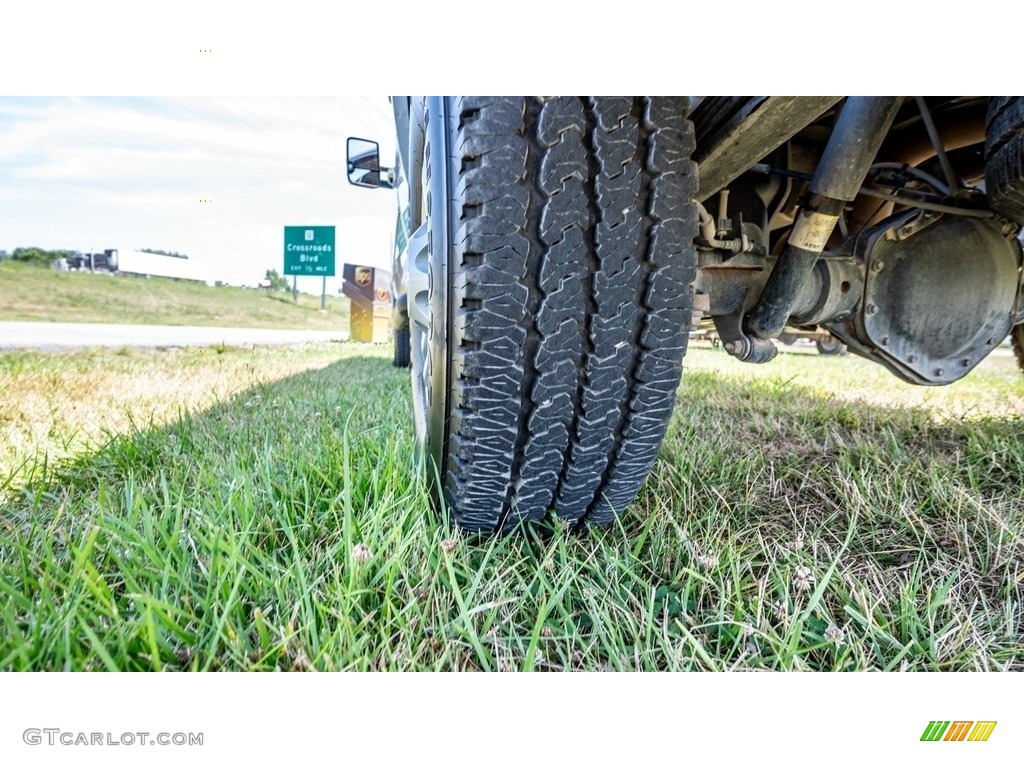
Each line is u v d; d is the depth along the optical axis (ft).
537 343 2.40
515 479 2.76
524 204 2.22
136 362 9.92
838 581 2.77
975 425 5.50
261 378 8.20
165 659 2.12
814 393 7.54
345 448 2.85
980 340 3.99
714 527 3.33
